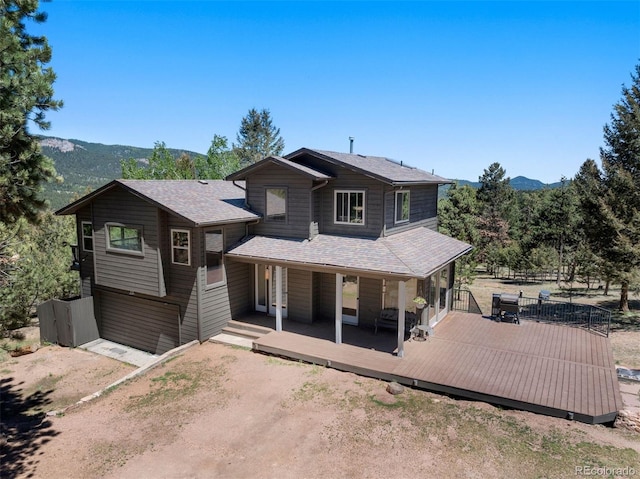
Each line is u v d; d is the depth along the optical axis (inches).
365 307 581.3
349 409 390.6
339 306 514.6
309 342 527.8
